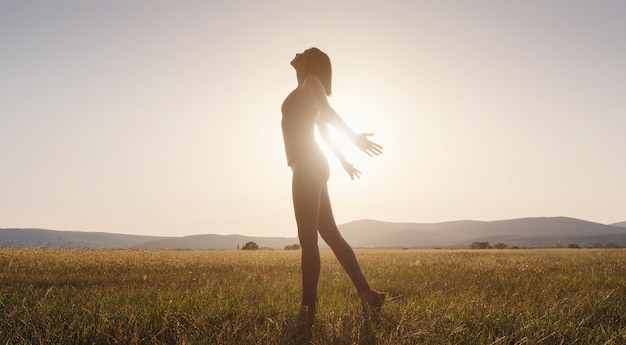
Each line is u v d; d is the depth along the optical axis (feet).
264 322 11.59
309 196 12.15
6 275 27.89
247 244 264.52
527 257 64.75
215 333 10.10
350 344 9.70
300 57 13.48
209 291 16.78
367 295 12.71
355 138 12.02
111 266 38.19
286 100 12.87
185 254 68.13
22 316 11.25
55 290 19.02
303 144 12.32
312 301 11.87
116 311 11.98
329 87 13.48
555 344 10.04
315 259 12.05
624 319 12.84
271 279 26.99
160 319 11.69
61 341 9.66
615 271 32.55
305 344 10.08
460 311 12.90
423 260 53.47
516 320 11.63
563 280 24.94
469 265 41.65
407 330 10.38
